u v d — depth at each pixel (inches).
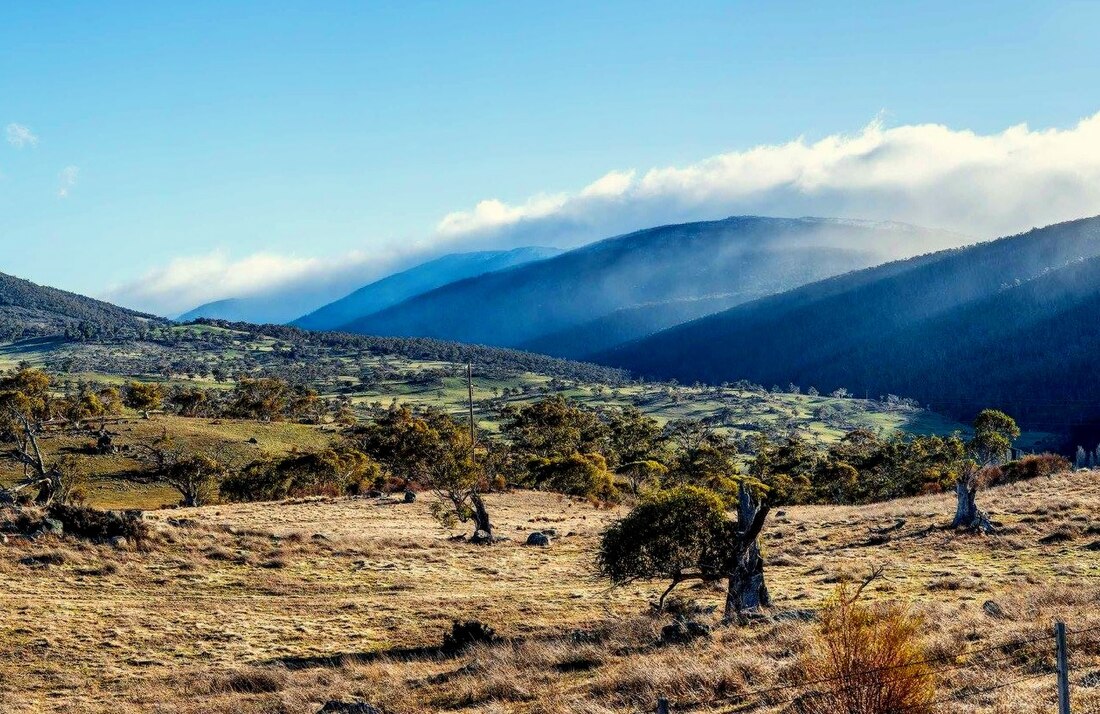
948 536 1595.7
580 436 5354.3
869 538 1731.1
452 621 1285.7
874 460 4264.3
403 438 2559.1
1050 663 551.5
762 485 3735.2
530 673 826.8
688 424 7716.5
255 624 1296.8
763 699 566.6
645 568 1098.1
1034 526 1562.5
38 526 1718.8
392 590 1571.1
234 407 7573.8
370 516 2854.3
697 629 883.4
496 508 3191.4
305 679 956.0
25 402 3693.4
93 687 989.2
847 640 455.5
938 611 801.6
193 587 1552.7
